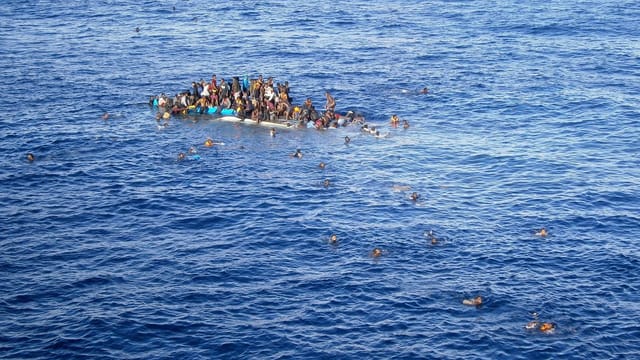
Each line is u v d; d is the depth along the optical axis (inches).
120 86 3875.5
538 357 1784.0
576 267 2161.7
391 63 4328.3
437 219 2445.9
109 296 2025.1
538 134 3248.0
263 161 2942.9
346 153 3034.0
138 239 2333.9
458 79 4028.1
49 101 3619.6
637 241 2309.3
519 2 6097.4
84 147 3056.1
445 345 1827.0
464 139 3196.4
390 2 6161.4
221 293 2039.9
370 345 1829.5
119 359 1784.0
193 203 2568.9
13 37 4877.0
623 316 1939.0
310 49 4626.0
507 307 1969.7
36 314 1948.8
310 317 1935.3
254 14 5639.8
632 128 3297.2
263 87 3518.7
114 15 5580.7
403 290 2046.0
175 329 1889.8
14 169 2829.7
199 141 3159.5
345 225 2402.8
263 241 2310.5
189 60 4362.7
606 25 5251.0
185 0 6151.6
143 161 2930.6
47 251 2257.6
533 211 2506.2
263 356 1795.0
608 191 2655.0
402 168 2876.5
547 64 4301.2
